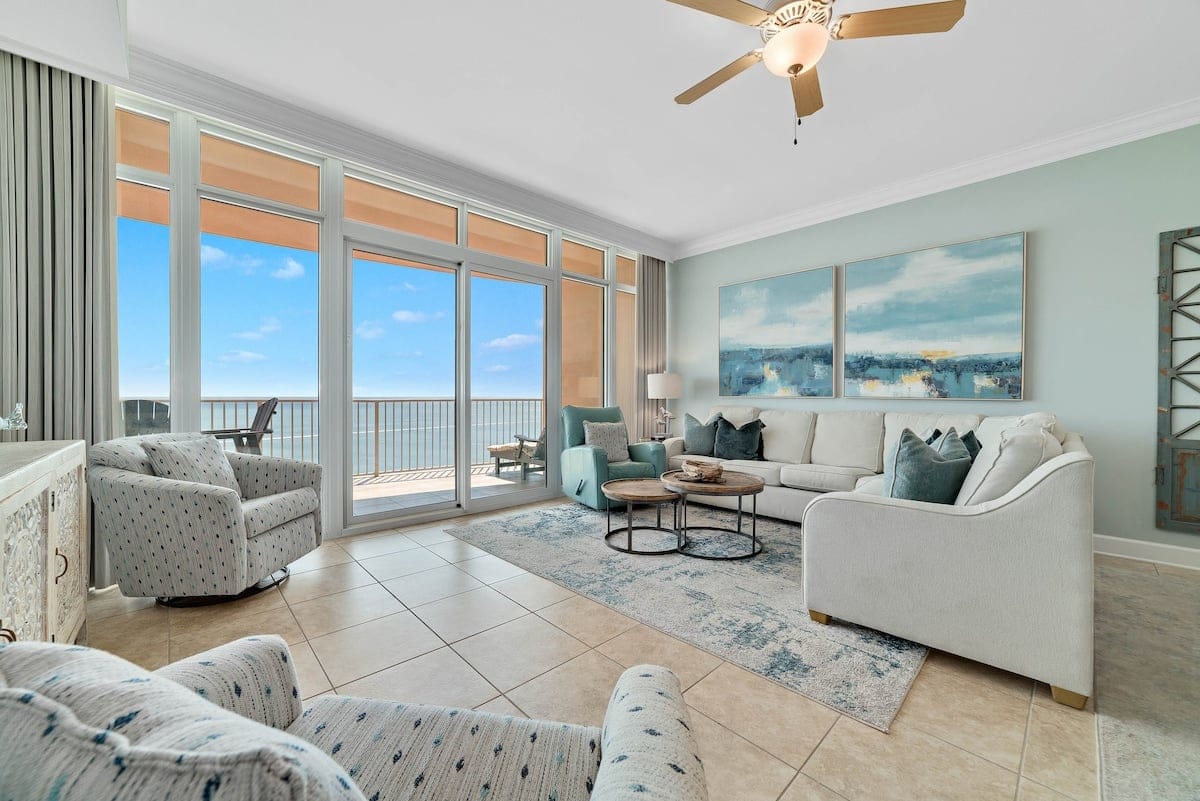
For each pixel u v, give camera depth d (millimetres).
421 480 4672
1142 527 3105
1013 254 3523
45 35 2119
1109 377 3207
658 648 1989
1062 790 1305
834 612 2123
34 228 2324
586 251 5242
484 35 2396
